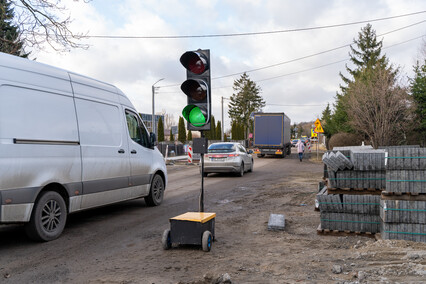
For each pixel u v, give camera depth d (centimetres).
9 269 448
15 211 514
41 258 491
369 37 4150
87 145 664
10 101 520
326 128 3788
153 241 578
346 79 4200
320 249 527
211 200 983
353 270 431
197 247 543
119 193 758
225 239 589
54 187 607
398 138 2364
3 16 1291
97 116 705
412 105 2244
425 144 2348
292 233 625
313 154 3828
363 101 2320
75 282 404
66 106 624
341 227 600
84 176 652
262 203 922
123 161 770
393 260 461
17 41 1273
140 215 787
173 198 1027
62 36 1284
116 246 550
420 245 509
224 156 1549
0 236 612
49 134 579
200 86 596
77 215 788
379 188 595
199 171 1831
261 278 409
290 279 405
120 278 414
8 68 526
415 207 525
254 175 1662
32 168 540
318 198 607
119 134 772
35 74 571
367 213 587
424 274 405
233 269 440
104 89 747
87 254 509
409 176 529
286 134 3416
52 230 585
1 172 494
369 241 556
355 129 2609
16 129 523
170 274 425
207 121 606
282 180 1430
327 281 397
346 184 610
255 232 634
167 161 2606
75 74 669
